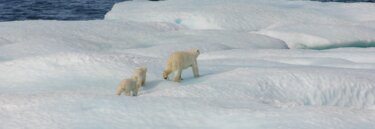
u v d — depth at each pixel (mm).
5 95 12477
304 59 20844
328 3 40094
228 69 16719
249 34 30406
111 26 30906
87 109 10789
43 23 30906
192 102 11281
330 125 9375
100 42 27625
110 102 11141
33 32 28297
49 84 15031
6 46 23688
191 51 14828
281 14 35188
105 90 14219
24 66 16672
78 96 11719
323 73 15383
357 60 21719
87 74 15594
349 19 35344
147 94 13492
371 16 35938
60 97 11719
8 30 28484
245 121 9906
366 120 9680
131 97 11680
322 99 14406
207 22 33250
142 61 16953
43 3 54719
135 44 28125
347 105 14500
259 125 9594
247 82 14367
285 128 9273
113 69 15812
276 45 29016
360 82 15102
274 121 9750
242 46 28062
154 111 10578
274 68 16031
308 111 10430
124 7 39281
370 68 18906
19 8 50938
